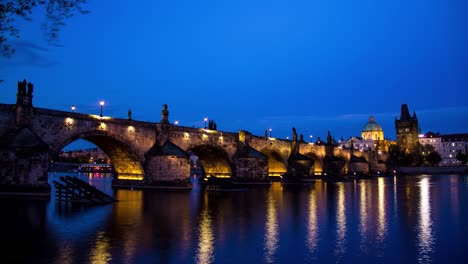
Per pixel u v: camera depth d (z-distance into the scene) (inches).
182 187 3097.9
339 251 936.9
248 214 1560.0
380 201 2135.8
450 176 7180.1
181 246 973.2
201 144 3656.5
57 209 1652.3
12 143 2103.8
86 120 2687.0
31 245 967.0
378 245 1002.1
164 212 1600.6
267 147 4653.1
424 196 2490.2
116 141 2947.8
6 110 2237.9
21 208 1674.5
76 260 831.7
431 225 1310.3
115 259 842.8
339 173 5930.1
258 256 885.8
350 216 1518.2
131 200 2116.1
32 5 807.7
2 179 2073.1
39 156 2133.4
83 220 1362.0
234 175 4035.4
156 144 3211.1
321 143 6486.2
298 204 1962.4
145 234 1118.4
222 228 1230.9
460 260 859.4
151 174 3102.9
